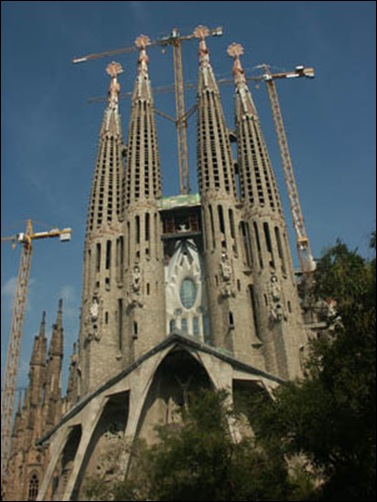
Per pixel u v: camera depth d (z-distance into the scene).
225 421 43.84
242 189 80.56
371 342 36.41
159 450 39.91
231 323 68.50
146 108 90.12
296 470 44.06
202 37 99.50
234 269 72.94
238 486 37.56
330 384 39.56
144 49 99.94
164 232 82.88
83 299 74.94
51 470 59.38
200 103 88.38
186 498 36.84
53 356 96.88
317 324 75.81
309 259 108.38
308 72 125.75
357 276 39.00
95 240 78.44
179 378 65.12
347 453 38.19
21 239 119.50
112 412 65.00
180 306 77.69
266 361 66.88
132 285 72.88
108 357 69.56
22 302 114.81
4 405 103.19
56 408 91.81
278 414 41.00
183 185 100.00
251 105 88.00
